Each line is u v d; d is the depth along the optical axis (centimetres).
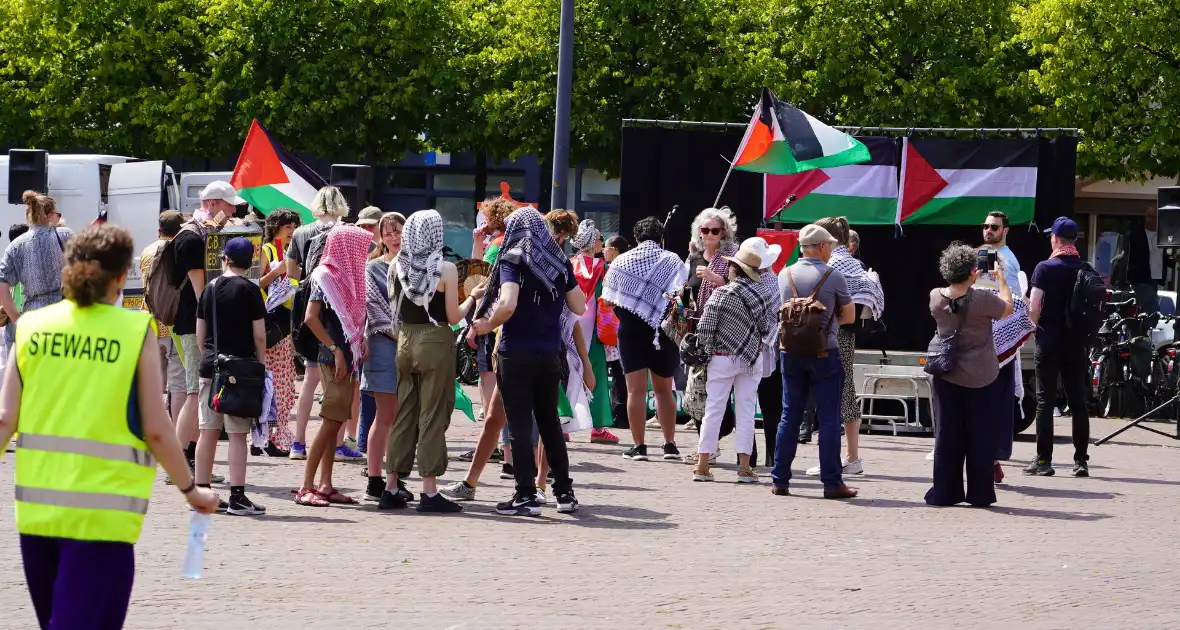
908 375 1578
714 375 1114
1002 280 1077
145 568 738
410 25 2588
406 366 932
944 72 2292
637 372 1238
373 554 792
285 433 1218
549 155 2558
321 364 953
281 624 627
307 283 1031
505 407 927
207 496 481
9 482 1026
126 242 473
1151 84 2192
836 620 660
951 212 1709
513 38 2536
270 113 2606
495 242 1162
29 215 1177
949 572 782
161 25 2700
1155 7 2144
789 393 1057
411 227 913
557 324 927
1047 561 820
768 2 2427
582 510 966
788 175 1695
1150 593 736
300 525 877
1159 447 1494
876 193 1716
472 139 2602
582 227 1302
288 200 1595
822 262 1058
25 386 464
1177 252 1762
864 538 886
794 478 1161
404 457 941
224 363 879
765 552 831
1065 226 1194
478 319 923
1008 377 1116
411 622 636
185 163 3120
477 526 891
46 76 2773
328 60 2586
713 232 1184
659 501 1015
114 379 459
